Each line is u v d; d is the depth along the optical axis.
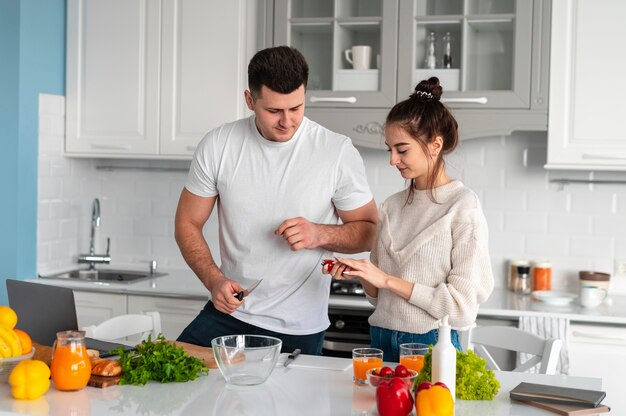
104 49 4.26
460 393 2.00
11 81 4.09
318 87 3.94
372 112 3.83
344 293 3.78
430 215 2.50
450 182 2.52
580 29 3.61
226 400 1.98
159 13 4.15
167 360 2.15
